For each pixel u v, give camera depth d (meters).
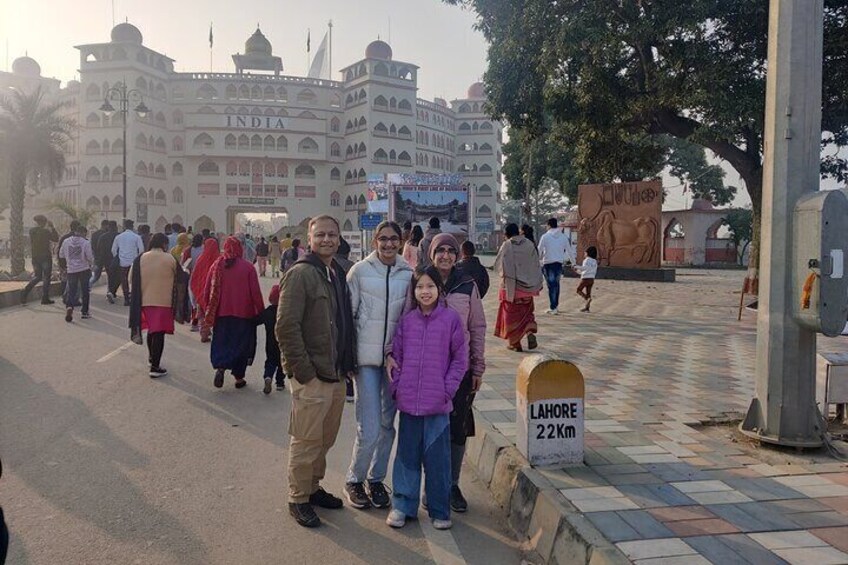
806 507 3.98
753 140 16.94
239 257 7.83
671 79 15.09
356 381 4.53
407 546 3.97
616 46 14.94
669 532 3.61
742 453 4.99
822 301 4.70
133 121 65.81
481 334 4.58
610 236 28.45
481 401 6.61
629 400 6.73
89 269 13.32
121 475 4.91
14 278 22.20
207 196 71.50
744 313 15.07
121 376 8.26
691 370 8.39
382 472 4.65
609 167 19.44
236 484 4.83
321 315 4.25
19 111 28.42
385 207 52.56
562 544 3.70
